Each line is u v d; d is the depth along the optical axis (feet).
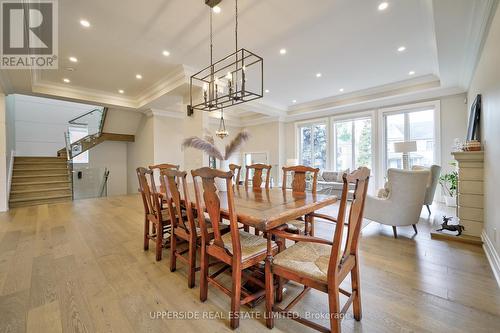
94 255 8.12
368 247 8.57
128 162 27.81
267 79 16.34
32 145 25.35
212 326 4.68
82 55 12.41
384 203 9.78
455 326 4.51
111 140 25.22
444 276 6.42
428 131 18.01
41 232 10.73
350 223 4.22
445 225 9.64
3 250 8.55
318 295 5.71
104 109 22.36
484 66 9.36
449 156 16.66
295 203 6.23
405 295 5.55
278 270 4.50
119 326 4.64
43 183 19.74
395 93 17.53
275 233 4.70
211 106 9.70
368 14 9.26
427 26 10.03
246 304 5.35
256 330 4.56
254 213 5.09
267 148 27.63
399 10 9.02
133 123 24.85
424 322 4.64
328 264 4.19
